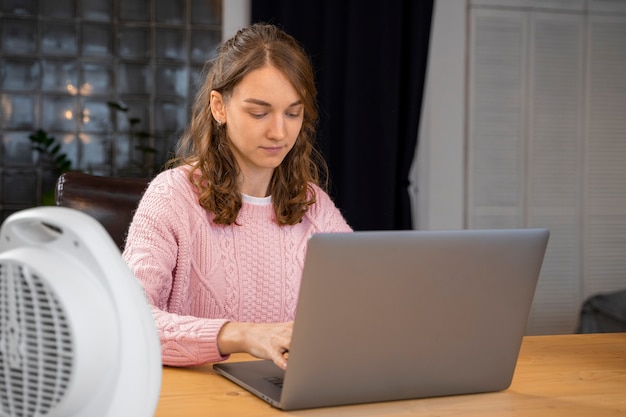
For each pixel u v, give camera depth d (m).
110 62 3.98
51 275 0.85
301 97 1.63
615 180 4.36
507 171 4.25
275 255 1.77
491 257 1.17
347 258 1.07
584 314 3.95
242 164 1.75
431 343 1.17
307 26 3.81
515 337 1.23
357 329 1.11
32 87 3.92
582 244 4.34
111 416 0.89
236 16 4.00
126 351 0.89
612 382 1.32
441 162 4.16
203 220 1.72
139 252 1.62
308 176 1.84
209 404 1.14
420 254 1.12
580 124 4.31
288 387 1.10
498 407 1.17
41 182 3.93
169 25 4.02
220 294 1.72
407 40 3.88
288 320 1.78
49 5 3.92
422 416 1.11
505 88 4.22
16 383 0.88
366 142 3.86
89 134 3.96
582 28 4.29
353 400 1.15
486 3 4.18
